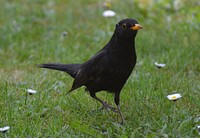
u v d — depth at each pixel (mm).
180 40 14266
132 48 9453
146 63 12906
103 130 9547
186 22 15625
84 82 9883
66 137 9062
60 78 12188
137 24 9227
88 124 9625
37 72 12688
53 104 10562
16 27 16266
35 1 19297
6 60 13922
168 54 13164
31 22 17016
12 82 11969
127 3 18141
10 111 9844
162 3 17391
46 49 14305
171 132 9078
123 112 10320
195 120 9562
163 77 11938
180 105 10477
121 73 9547
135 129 9195
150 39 14469
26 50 14516
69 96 10984
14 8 18312
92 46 14648
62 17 17484
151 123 9562
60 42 14930
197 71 12578
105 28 16125
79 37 15305
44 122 9789
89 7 18562
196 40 14078
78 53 14062
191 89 11148
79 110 10438
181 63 12695
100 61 9516
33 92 10523
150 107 10336
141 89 11227
